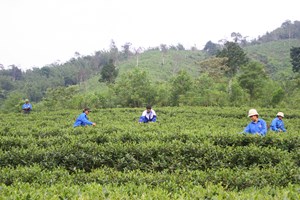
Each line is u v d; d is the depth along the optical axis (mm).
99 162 9695
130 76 40625
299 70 55469
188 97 37875
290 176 7344
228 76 55969
